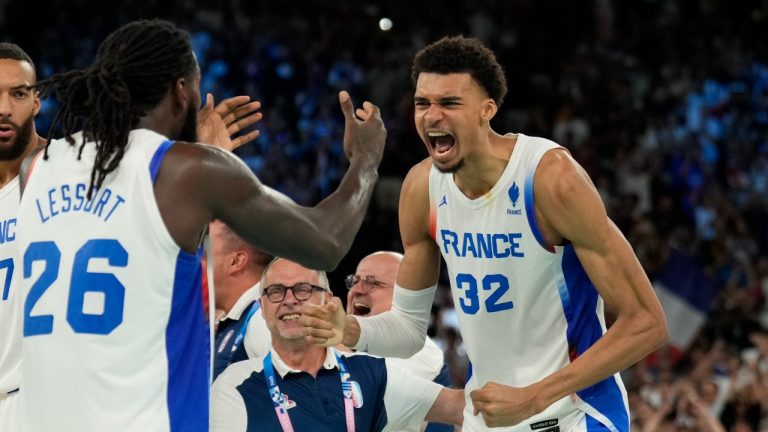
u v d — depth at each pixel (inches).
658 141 880.3
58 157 163.9
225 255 253.9
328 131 840.9
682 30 1020.5
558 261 197.0
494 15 997.2
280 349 234.7
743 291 711.1
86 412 154.3
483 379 208.4
